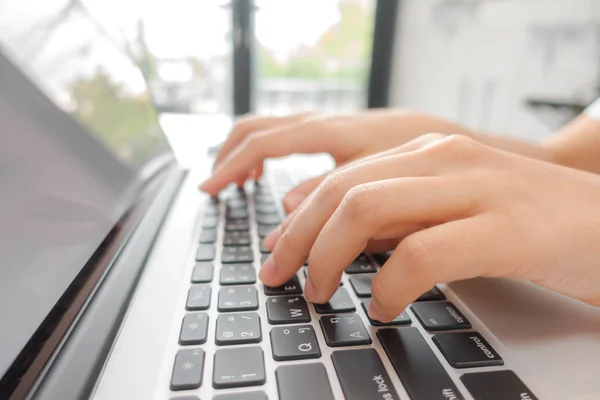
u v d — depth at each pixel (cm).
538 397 16
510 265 19
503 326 19
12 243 17
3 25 24
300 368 17
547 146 43
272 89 130
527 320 20
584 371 17
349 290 22
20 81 23
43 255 18
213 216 33
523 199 20
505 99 89
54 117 26
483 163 22
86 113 31
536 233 19
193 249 27
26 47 25
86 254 21
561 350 18
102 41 39
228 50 121
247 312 20
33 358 15
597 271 19
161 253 26
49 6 29
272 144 37
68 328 17
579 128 44
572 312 20
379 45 125
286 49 127
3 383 13
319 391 15
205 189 37
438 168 22
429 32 112
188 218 32
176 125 75
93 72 34
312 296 21
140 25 106
